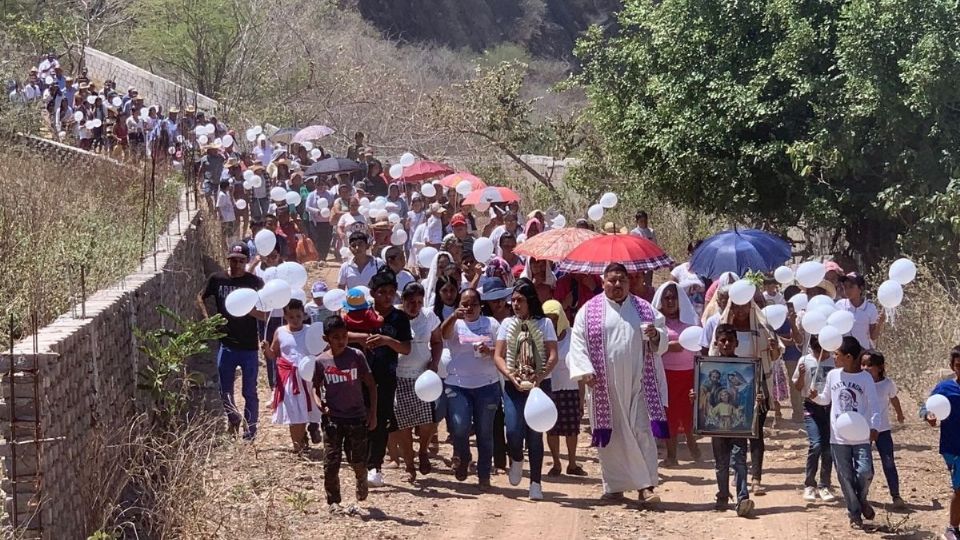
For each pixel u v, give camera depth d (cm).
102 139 2734
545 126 3231
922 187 1794
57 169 1881
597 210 1628
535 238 1276
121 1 4378
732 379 962
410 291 1018
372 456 1022
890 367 1474
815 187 2009
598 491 1055
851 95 1830
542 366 1002
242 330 1160
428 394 927
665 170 2209
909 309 1609
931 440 1248
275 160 2569
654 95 2170
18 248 1195
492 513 969
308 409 1109
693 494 1050
